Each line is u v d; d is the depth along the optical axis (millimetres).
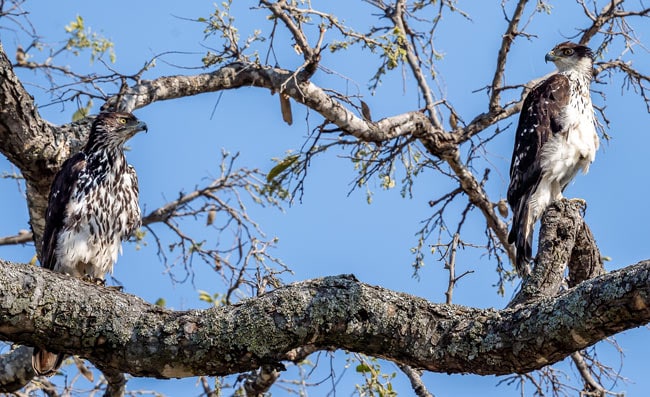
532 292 9586
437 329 7637
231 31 12867
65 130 12148
